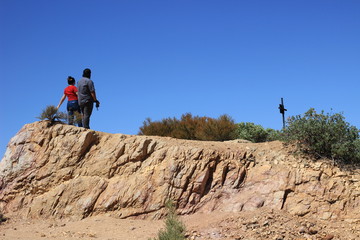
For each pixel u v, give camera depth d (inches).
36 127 618.5
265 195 522.0
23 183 581.0
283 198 514.3
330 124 572.7
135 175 558.6
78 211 537.0
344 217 484.7
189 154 560.7
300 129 584.1
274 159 569.6
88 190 553.6
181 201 531.2
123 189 545.3
